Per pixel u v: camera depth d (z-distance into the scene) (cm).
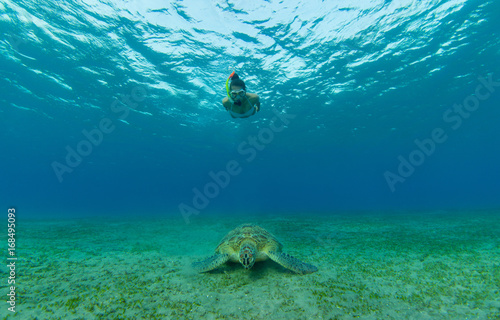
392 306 276
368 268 408
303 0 987
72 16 1055
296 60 1366
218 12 1040
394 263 434
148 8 1018
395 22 1107
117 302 286
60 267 416
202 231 952
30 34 1165
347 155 4244
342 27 1128
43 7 1009
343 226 998
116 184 8419
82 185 8781
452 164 6788
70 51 1286
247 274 376
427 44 1270
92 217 1909
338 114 2244
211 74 1489
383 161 5019
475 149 4672
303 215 1775
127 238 761
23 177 7169
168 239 751
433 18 1092
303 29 1135
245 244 379
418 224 992
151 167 5191
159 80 1570
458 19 1102
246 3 999
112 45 1233
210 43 1215
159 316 257
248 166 5044
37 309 267
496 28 1168
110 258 487
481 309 266
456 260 439
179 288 327
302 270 362
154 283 346
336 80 1616
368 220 1233
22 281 344
